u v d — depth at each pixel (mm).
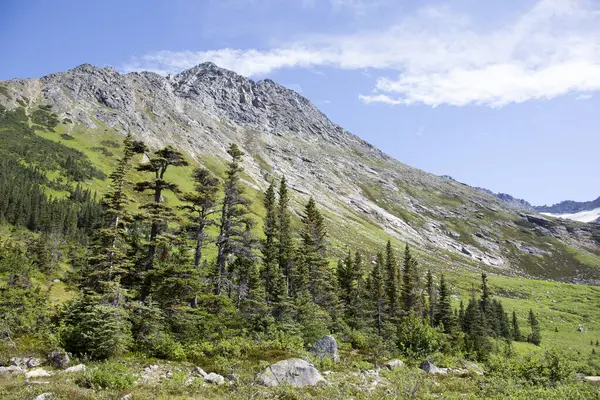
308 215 63656
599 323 119750
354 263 69812
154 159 33250
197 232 35219
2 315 27359
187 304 30766
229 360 22000
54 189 135750
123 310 23062
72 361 18844
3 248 78938
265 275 46812
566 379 21094
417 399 17297
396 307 65438
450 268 183875
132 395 13750
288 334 31250
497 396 17484
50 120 189750
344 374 22438
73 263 78188
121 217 30984
